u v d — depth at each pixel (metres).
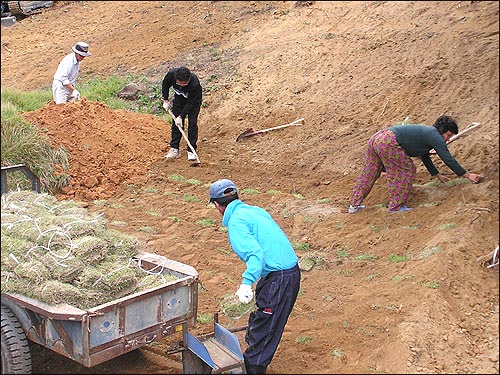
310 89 14.31
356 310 6.84
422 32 15.12
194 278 5.63
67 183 10.49
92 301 5.41
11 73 18.47
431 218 8.88
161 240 8.86
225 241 8.91
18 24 22.62
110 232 6.32
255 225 5.45
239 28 18.72
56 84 12.27
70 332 5.15
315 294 7.31
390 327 6.45
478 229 8.23
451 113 11.96
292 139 12.71
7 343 5.33
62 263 5.56
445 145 8.90
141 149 11.93
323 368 5.93
